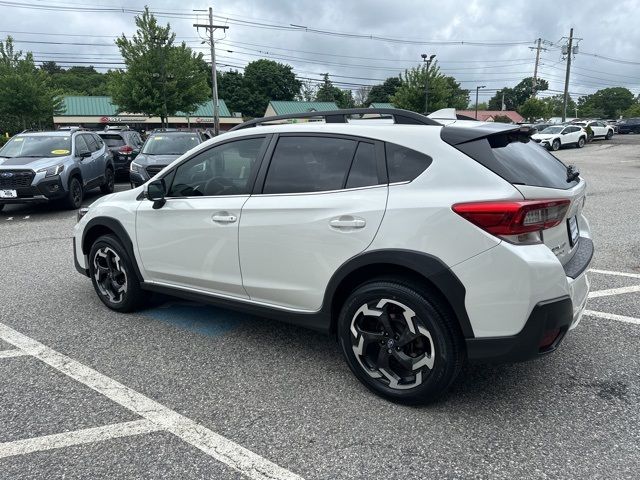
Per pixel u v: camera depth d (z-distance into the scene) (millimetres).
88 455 2637
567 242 3057
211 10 36031
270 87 93250
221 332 4215
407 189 2926
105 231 4707
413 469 2508
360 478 2449
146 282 4375
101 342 4027
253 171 3568
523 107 63500
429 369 2902
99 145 13461
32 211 10945
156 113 31484
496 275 2646
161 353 3824
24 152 11055
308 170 3342
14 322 4453
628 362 3566
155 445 2715
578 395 3158
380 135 3113
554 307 2672
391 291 2932
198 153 3908
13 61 33625
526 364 3566
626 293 4953
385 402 3109
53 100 36219
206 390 3279
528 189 2707
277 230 3352
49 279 5762
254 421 2930
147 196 4020
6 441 2754
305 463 2562
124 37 30250
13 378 3445
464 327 2764
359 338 3135
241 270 3621
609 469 2479
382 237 2922
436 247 2766
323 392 3236
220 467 2539
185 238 3912
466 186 2777
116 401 3150
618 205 10203
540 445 2674
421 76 44469
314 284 3264
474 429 2822
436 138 2941
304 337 4102
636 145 34188
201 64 33344
